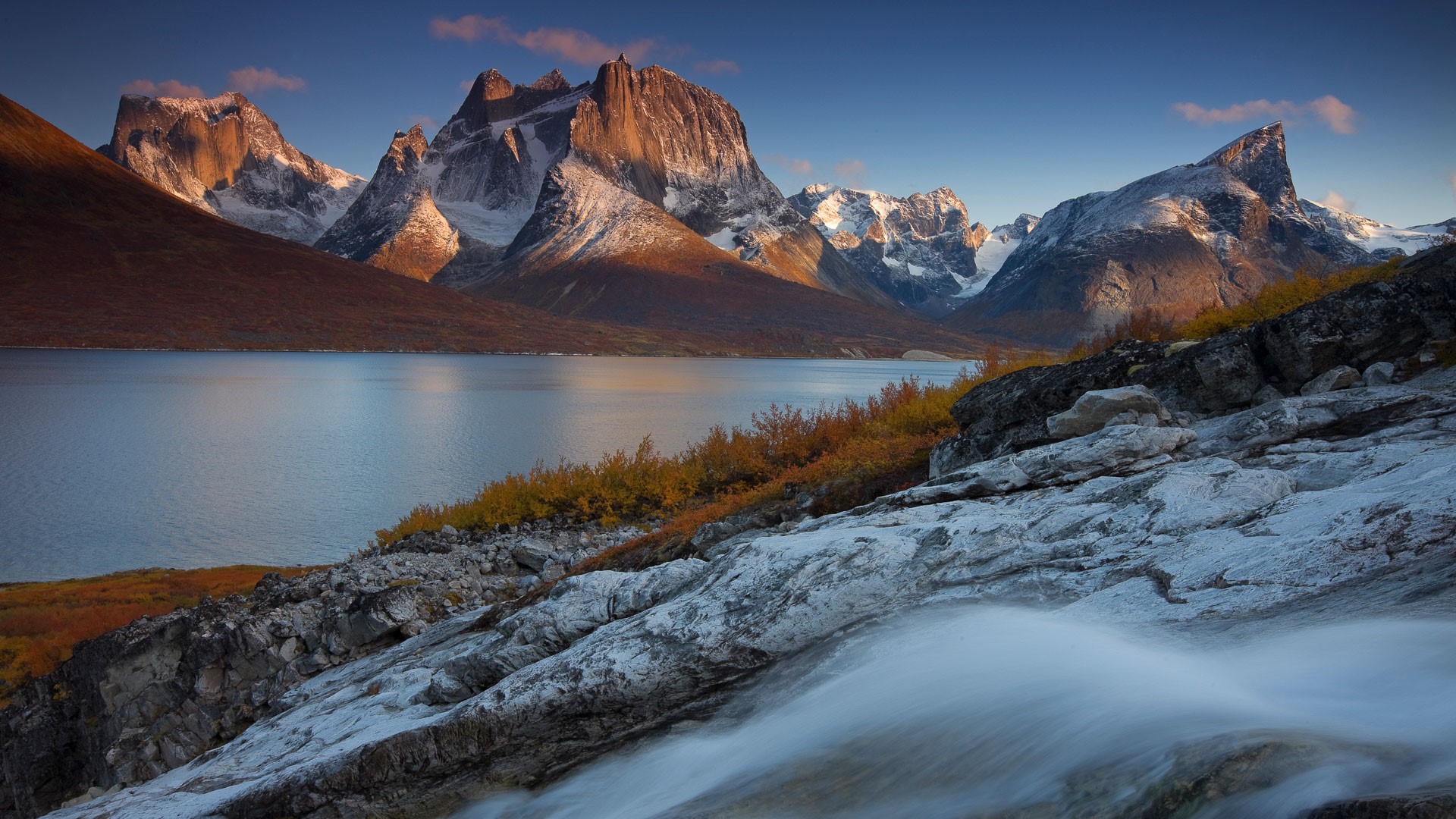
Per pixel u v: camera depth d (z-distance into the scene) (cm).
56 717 2031
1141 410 1366
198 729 1789
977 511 1170
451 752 978
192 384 12912
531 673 1043
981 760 622
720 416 8844
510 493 2986
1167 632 712
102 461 5812
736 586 1046
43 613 2702
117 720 1872
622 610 1196
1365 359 1391
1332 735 497
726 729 857
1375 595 650
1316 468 1032
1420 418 1121
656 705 954
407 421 8269
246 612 1961
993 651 764
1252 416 1291
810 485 1956
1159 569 834
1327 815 414
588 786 855
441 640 1638
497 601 1980
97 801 1273
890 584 962
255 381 13912
